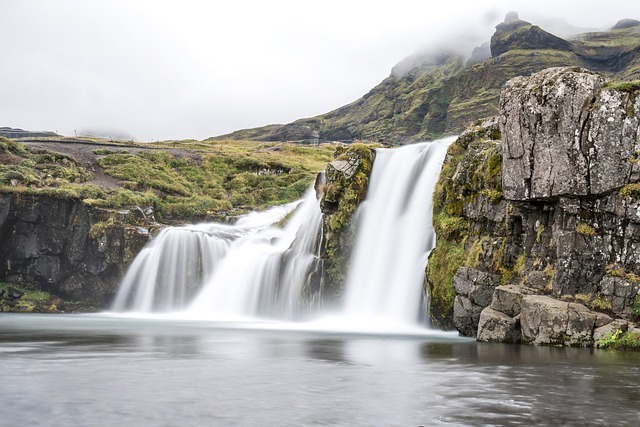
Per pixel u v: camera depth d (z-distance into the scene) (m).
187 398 15.01
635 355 23.86
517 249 32.69
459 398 15.14
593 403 14.52
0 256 59.53
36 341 28.42
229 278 55.62
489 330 29.53
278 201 81.06
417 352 24.69
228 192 84.19
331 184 47.12
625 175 27.75
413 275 40.69
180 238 59.09
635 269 27.34
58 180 66.62
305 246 50.84
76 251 60.41
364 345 27.80
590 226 28.67
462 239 36.38
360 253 45.53
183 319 49.28
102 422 12.68
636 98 28.08
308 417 13.16
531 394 15.59
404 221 43.41
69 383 16.84
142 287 58.91
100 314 55.66
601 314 27.03
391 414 13.45
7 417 13.05
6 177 60.91
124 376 18.08
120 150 86.38
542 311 27.69
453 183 37.53
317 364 21.02
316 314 45.91
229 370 19.42
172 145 106.06
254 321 47.34
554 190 29.41
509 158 31.56
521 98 30.94
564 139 29.14
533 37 192.88
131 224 61.53
